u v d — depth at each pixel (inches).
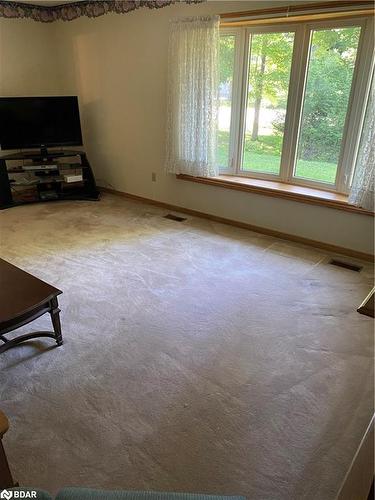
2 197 168.2
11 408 65.8
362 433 61.7
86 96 188.5
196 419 64.1
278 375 74.1
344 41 116.0
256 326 89.3
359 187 117.0
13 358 78.1
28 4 175.9
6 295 73.0
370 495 31.0
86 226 149.9
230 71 141.2
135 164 179.6
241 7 124.8
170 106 149.8
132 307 96.1
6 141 167.6
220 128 150.8
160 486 53.2
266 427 62.7
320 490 52.9
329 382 72.4
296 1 114.2
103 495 30.2
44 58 190.1
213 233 145.2
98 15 165.3
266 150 144.6
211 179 152.1
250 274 113.8
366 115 111.7
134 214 165.2
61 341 82.5
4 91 181.8
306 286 107.4
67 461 56.6
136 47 157.4
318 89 125.6
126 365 76.4
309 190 134.3
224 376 73.7
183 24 134.9
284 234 140.6
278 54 130.0
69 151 184.9
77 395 68.8
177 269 116.2
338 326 89.6
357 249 125.3
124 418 64.1
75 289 103.8
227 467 56.1
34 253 125.3
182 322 90.4
